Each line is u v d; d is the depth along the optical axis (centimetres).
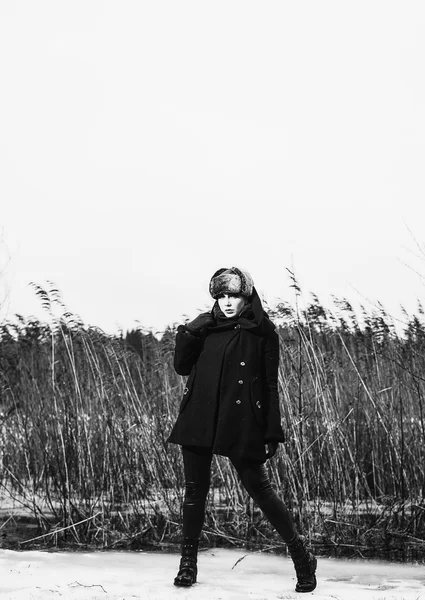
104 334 671
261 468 369
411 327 610
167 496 557
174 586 363
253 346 377
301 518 502
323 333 695
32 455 628
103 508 539
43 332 711
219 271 395
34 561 430
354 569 418
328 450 556
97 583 369
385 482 600
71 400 619
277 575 401
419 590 360
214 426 371
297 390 582
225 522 543
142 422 590
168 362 710
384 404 606
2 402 678
